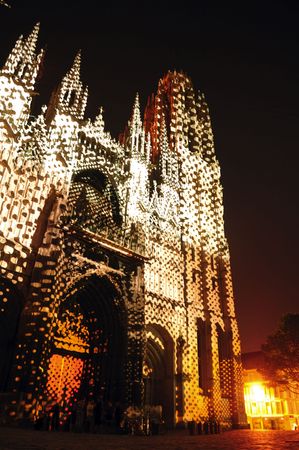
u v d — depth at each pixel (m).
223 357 38.78
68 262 26.34
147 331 32.66
